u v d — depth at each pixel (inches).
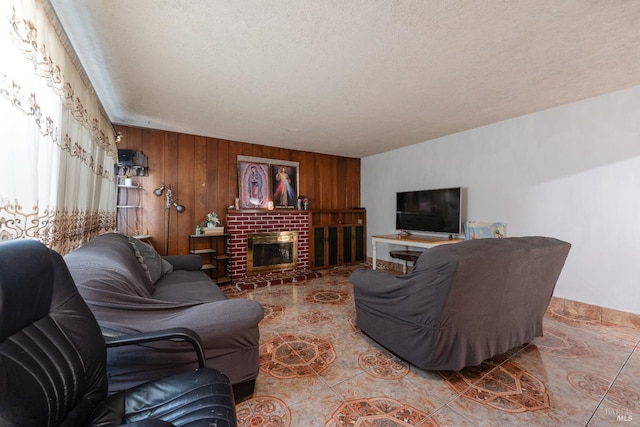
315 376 71.1
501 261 66.1
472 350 69.2
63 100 59.7
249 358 59.7
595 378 69.9
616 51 75.8
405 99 108.5
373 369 74.2
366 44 72.0
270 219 178.5
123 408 37.4
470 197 151.2
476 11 59.7
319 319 108.1
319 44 71.9
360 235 221.8
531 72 87.8
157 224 147.3
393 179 198.5
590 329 99.2
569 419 56.0
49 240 54.1
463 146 153.7
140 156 140.1
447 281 61.2
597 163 108.2
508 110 121.7
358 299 92.2
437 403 61.0
